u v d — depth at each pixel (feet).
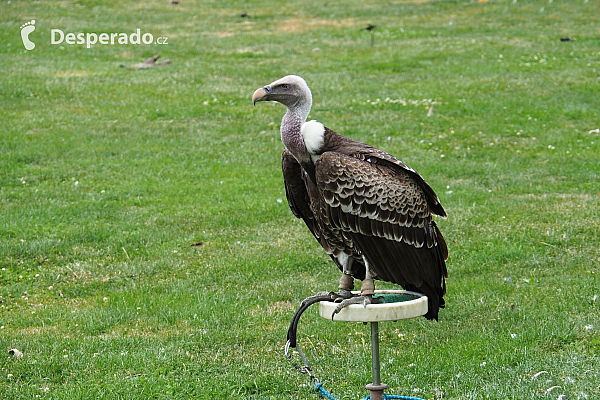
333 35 101.14
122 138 59.52
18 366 24.56
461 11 112.98
